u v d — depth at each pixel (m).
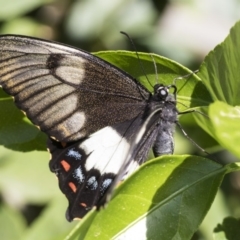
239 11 1.12
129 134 0.94
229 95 0.92
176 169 0.91
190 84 0.93
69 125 0.94
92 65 0.94
